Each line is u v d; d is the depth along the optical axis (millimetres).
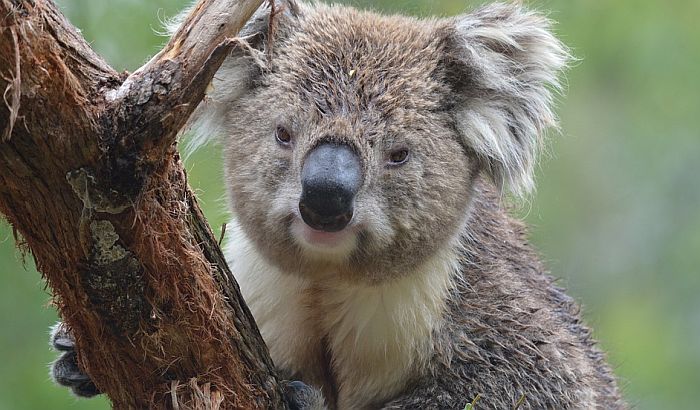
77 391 9031
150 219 6516
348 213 8156
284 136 8680
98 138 6035
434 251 9039
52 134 5898
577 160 21906
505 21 9305
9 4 5551
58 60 5809
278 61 9016
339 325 9477
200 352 7184
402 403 9289
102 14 14305
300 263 8859
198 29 6250
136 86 6102
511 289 9734
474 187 9547
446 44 9305
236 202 9023
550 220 21266
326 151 8305
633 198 22219
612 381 12039
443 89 9109
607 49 19922
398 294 9203
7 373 14148
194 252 6949
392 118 8664
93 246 6395
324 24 9289
